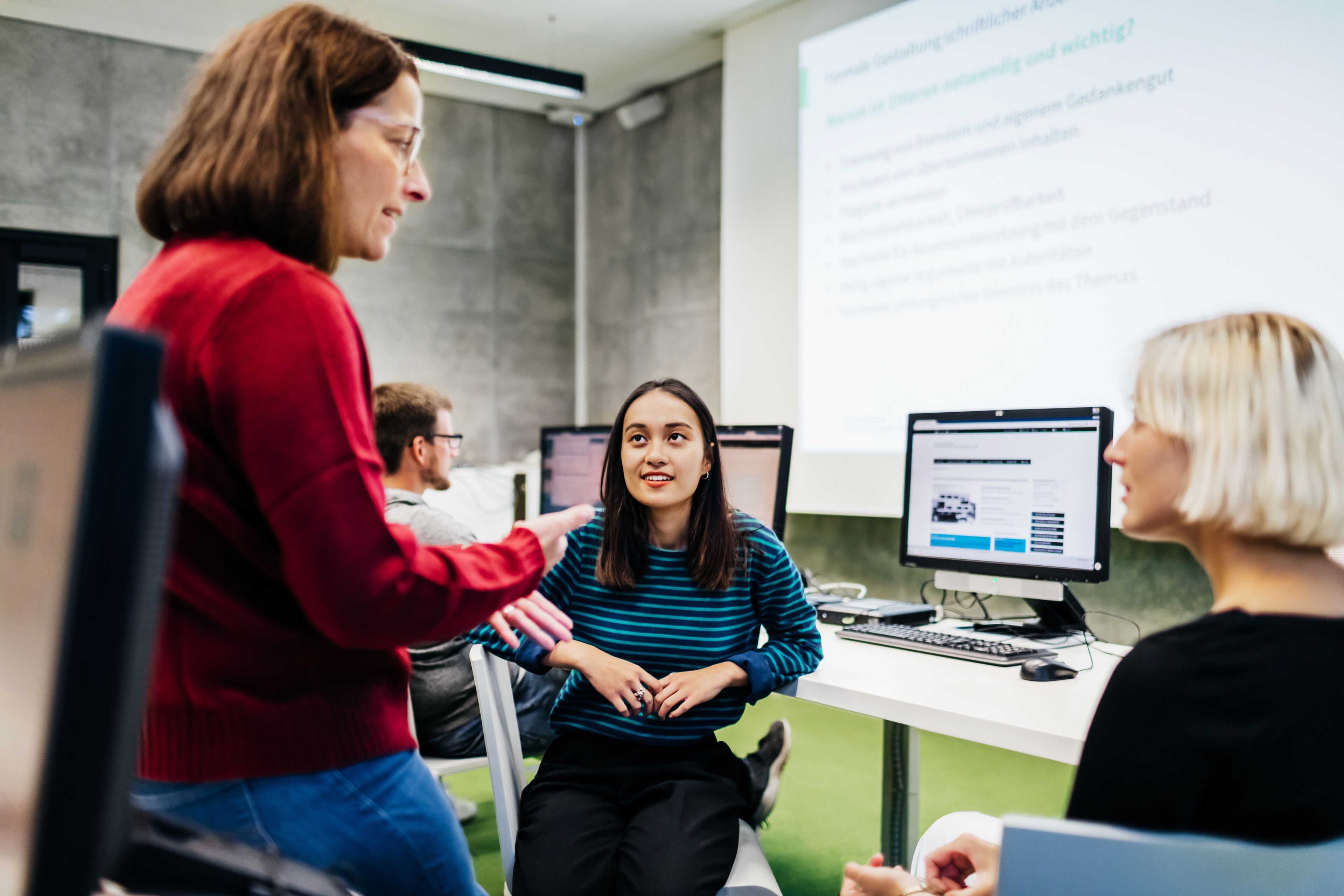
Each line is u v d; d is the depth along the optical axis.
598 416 5.84
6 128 4.33
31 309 4.43
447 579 0.73
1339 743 0.61
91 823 0.32
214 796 0.71
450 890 0.81
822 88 4.04
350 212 0.81
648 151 5.44
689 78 5.17
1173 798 0.63
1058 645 1.82
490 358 5.62
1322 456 0.64
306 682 0.73
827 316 3.99
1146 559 2.90
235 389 0.67
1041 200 3.18
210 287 0.69
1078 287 3.07
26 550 0.37
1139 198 2.89
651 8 4.39
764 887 1.24
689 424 1.46
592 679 1.39
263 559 0.70
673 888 1.21
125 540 0.32
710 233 5.04
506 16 4.48
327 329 0.70
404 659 0.82
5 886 0.34
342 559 0.66
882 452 3.72
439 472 2.15
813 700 1.47
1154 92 2.85
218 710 0.70
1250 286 2.62
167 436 0.35
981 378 3.38
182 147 0.75
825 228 4.01
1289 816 0.61
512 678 1.90
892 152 3.72
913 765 1.81
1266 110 2.58
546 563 0.84
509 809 1.38
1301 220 2.51
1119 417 2.96
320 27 0.77
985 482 1.94
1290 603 0.65
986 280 3.36
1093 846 0.61
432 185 5.43
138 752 0.69
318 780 0.73
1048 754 1.17
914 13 3.64
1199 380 0.69
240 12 4.37
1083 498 1.78
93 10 4.34
